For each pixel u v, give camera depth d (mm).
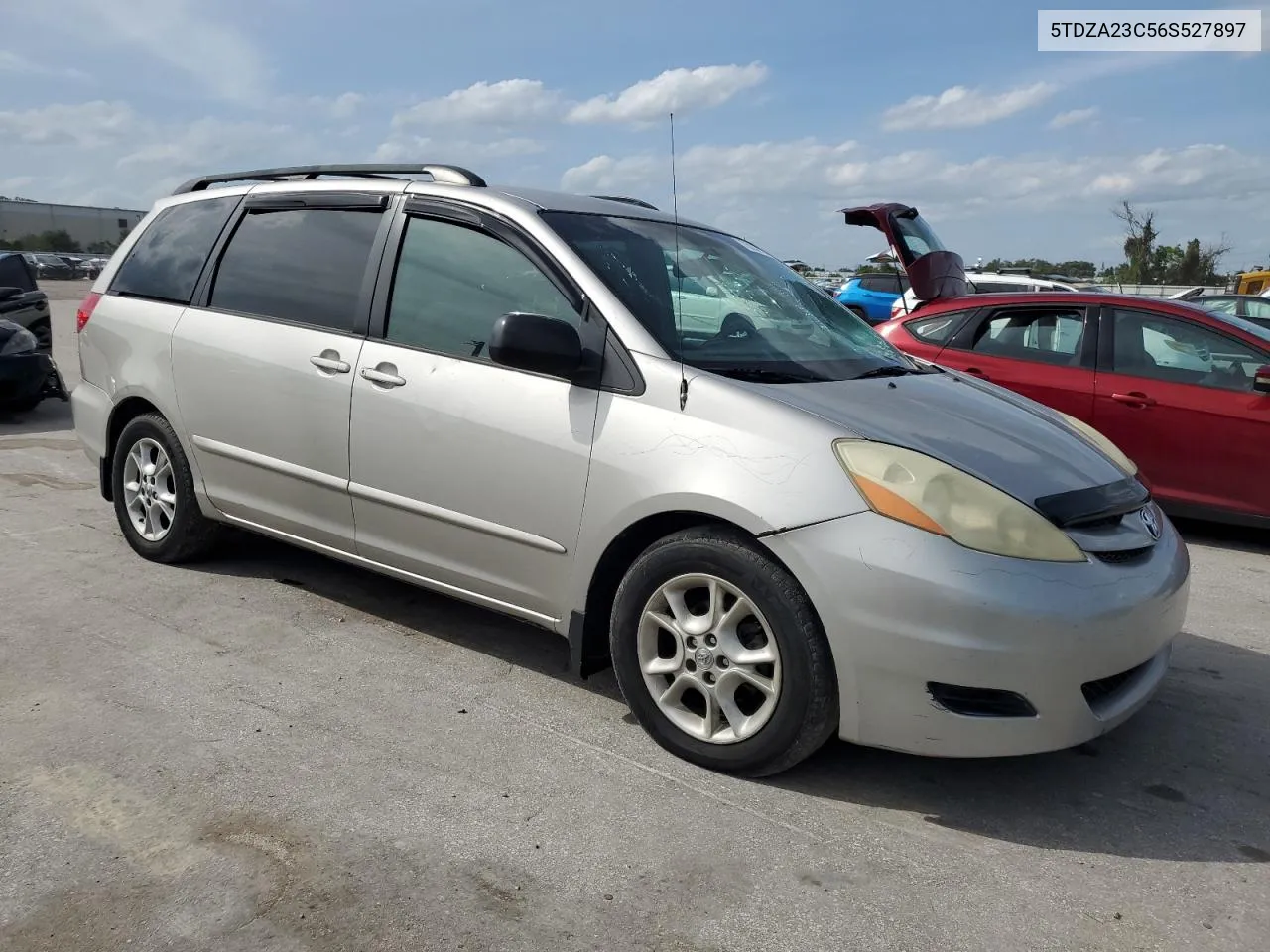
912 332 7316
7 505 5824
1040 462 2994
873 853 2643
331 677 3607
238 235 4414
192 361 4344
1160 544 3080
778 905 2410
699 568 2949
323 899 2375
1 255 11195
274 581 4590
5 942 2197
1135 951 2285
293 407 3959
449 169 3861
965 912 2406
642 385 3105
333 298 3939
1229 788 3039
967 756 2695
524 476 3301
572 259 3363
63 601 4258
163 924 2270
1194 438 6023
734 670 2930
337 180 4164
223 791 2822
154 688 3461
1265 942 2326
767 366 3262
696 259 3781
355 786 2875
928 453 2826
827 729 2840
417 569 3719
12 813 2680
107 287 4953
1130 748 3283
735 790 2928
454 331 3572
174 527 4613
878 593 2654
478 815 2750
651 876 2508
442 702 3443
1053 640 2619
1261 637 4379
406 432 3592
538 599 3381
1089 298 6598
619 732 3270
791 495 2777
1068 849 2693
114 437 4910
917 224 8250
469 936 2266
